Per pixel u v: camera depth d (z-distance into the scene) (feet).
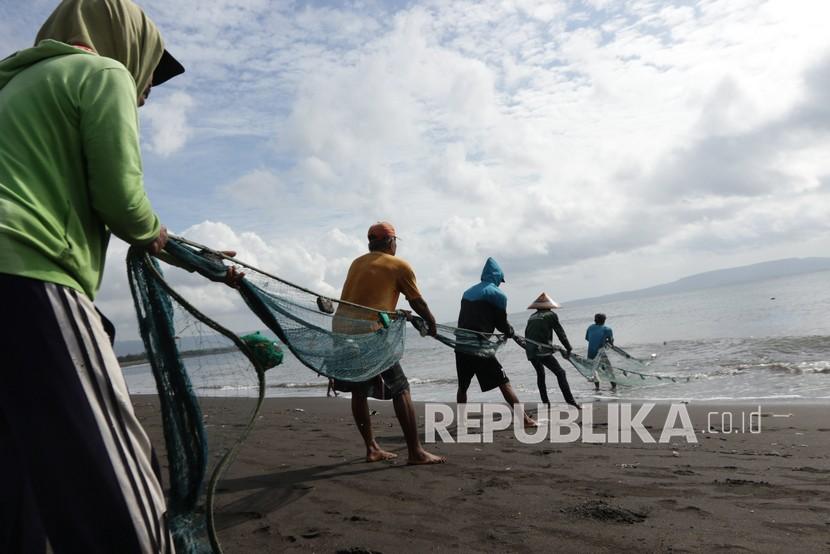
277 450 20.94
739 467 16.06
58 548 5.11
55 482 5.12
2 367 5.15
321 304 13.26
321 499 14.06
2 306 5.20
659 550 10.16
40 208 5.55
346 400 41.29
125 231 6.07
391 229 18.37
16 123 5.76
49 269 5.48
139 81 7.22
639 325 136.98
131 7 7.02
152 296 7.20
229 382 7.43
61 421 5.19
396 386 17.56
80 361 5.42
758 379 36.94
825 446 18.51
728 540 10.52
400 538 11.23
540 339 30.60
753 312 138.00
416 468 17.08
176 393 7.29
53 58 6.26
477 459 18.26
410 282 17.58
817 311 112.98
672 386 37.11
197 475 7.22
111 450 5.37
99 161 5.82
